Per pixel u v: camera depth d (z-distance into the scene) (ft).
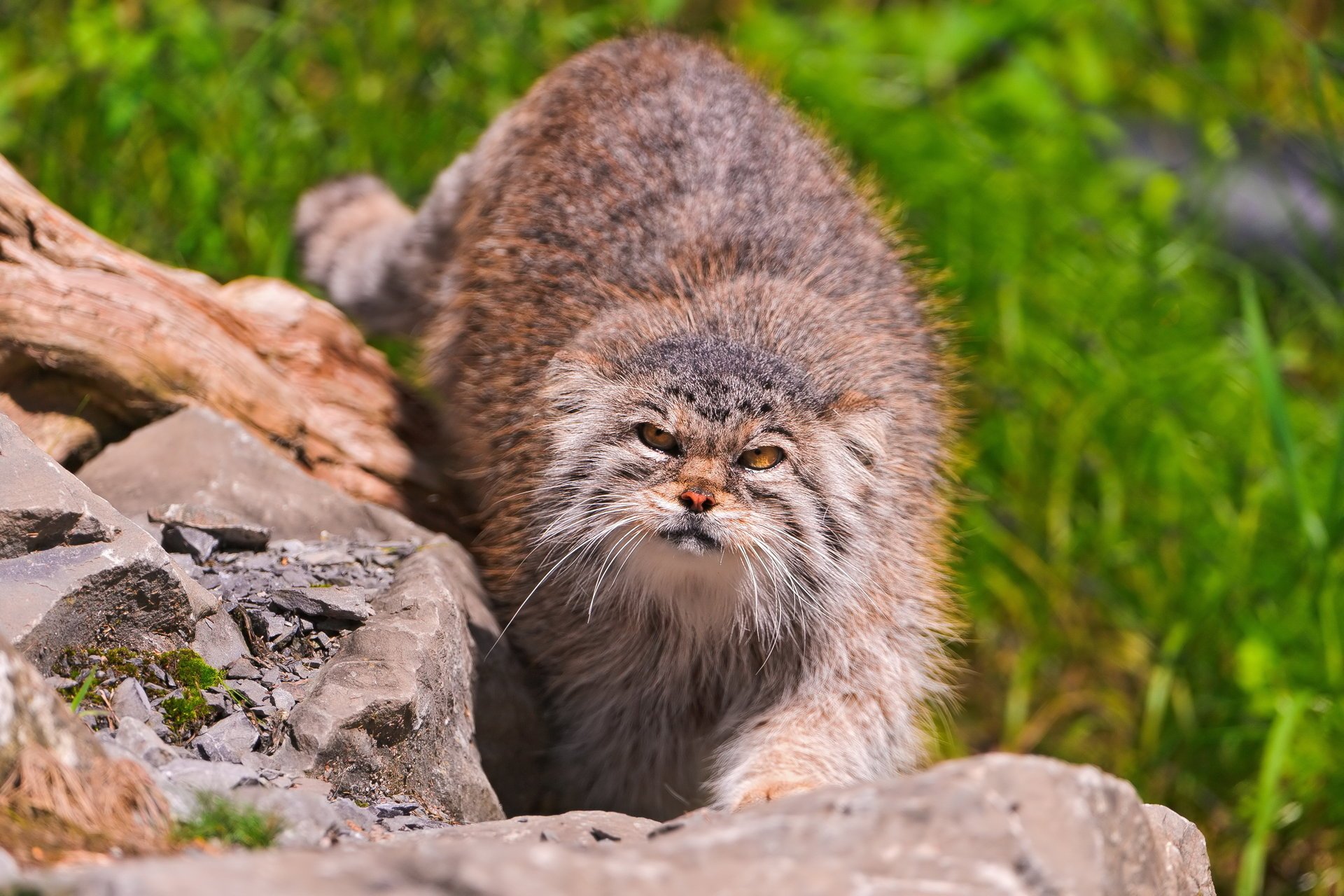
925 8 61.57
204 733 22.82
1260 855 34.37
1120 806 18.10
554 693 31.86
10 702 17.54
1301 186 54.54
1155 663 42.11
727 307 30.71
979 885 16.14
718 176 33.99
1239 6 57.31
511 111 38.88
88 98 46.93
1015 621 44.34
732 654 30.58
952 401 35.60
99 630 23.59
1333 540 38.04
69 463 31.83
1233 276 50.42
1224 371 44.96
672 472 28.40
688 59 37.86
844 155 38.78
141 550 23.82
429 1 49.93
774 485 28.66
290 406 34.83
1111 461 44.06
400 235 41.68
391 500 35.86
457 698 26.84
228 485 30.78
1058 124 50.24
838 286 32.65
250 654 25.64
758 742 29.32
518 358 32.78
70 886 14.03
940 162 47.67
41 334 31.48
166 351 32.65
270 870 14.64
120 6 48.55
